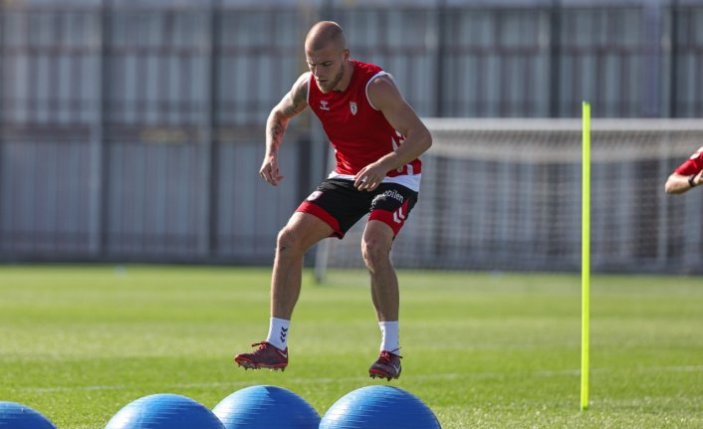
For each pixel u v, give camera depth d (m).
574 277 98.44
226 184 111.06
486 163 102.75
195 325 46.88
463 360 35.41
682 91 103.06
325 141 107.75
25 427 14.60
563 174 101.69
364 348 38.62
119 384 28.50
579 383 29.77
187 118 111.19
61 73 112.38
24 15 112.50
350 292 73.25
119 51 112.06
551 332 45.97
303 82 22.19
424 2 107.31
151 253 110.31
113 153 112.44
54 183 112.50
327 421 16.22
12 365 32.03
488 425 22.64
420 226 103.56
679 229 98.88
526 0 106.00
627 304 64.25
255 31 110.38
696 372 32.41
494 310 58.66
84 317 50.12
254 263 109.00
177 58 111.31
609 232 100.94
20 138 112.81
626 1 103.44
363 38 108.56
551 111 105.00
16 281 79.19
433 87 106.88
